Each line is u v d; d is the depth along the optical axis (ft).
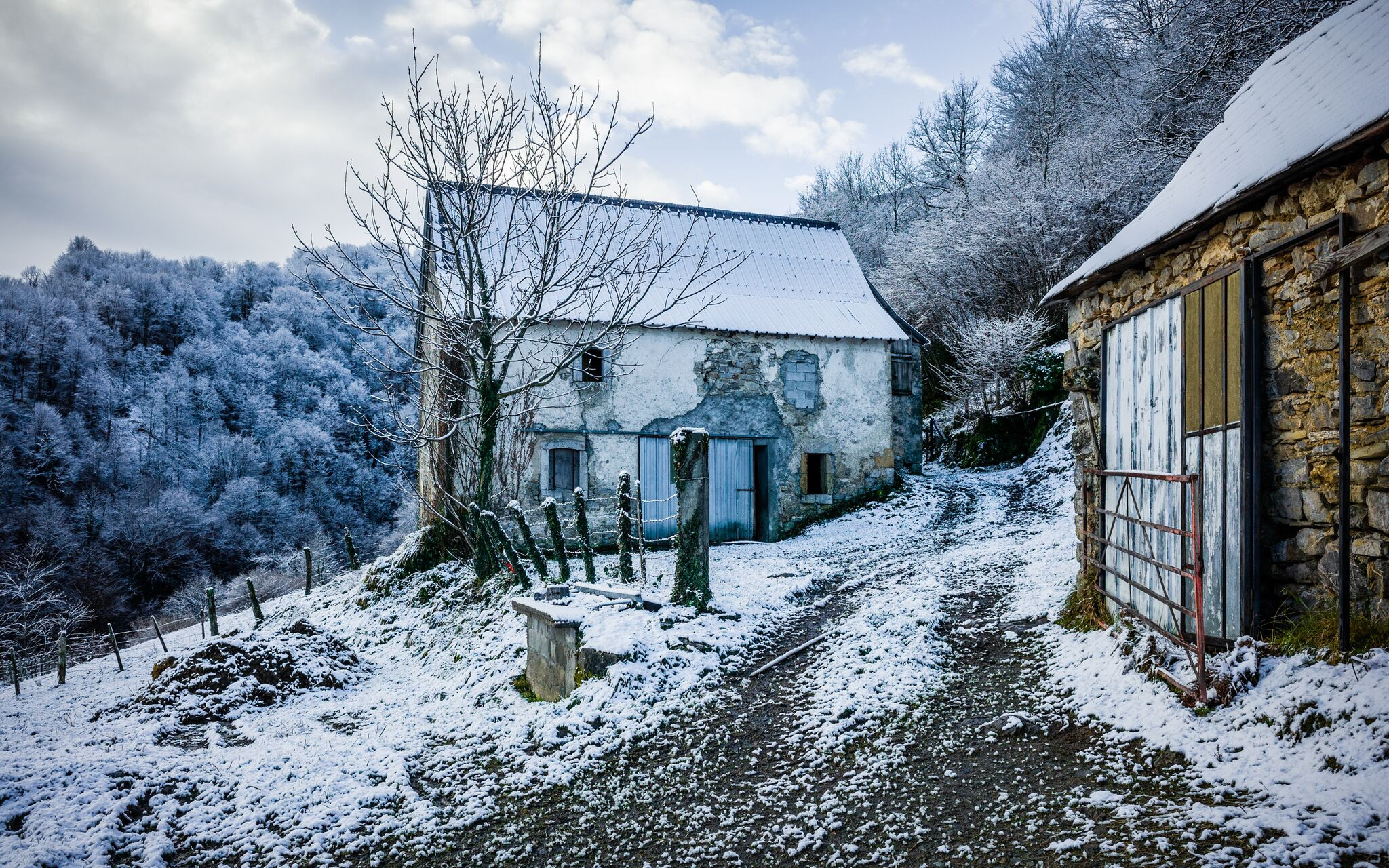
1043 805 11.03
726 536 46.06
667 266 35.04
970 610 21.45
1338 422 11.59
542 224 42.98
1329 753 9.77
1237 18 42.75
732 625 21.61
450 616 31.01
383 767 15.75
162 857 12.06
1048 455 49.03
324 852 12.28
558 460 42.65
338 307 30.50
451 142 29.94
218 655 23.65
